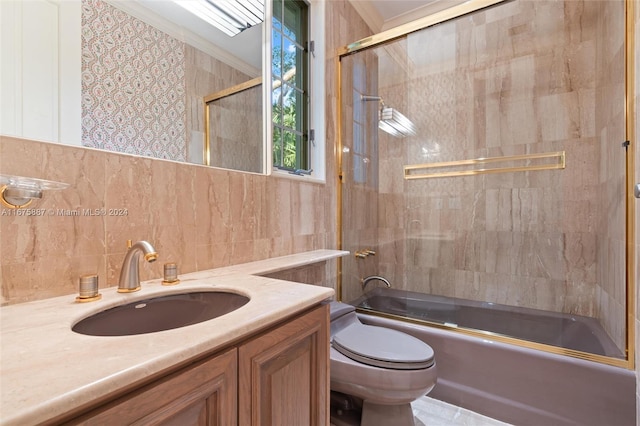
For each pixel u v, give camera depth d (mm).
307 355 730
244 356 553
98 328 636
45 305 643
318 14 1825
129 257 754
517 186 1924
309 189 1658
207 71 1151
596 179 1686
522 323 1749
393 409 1172
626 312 1193
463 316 1850
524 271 1894
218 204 1108
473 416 1368
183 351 433
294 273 1486
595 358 1207
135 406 388
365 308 1925
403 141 2307
